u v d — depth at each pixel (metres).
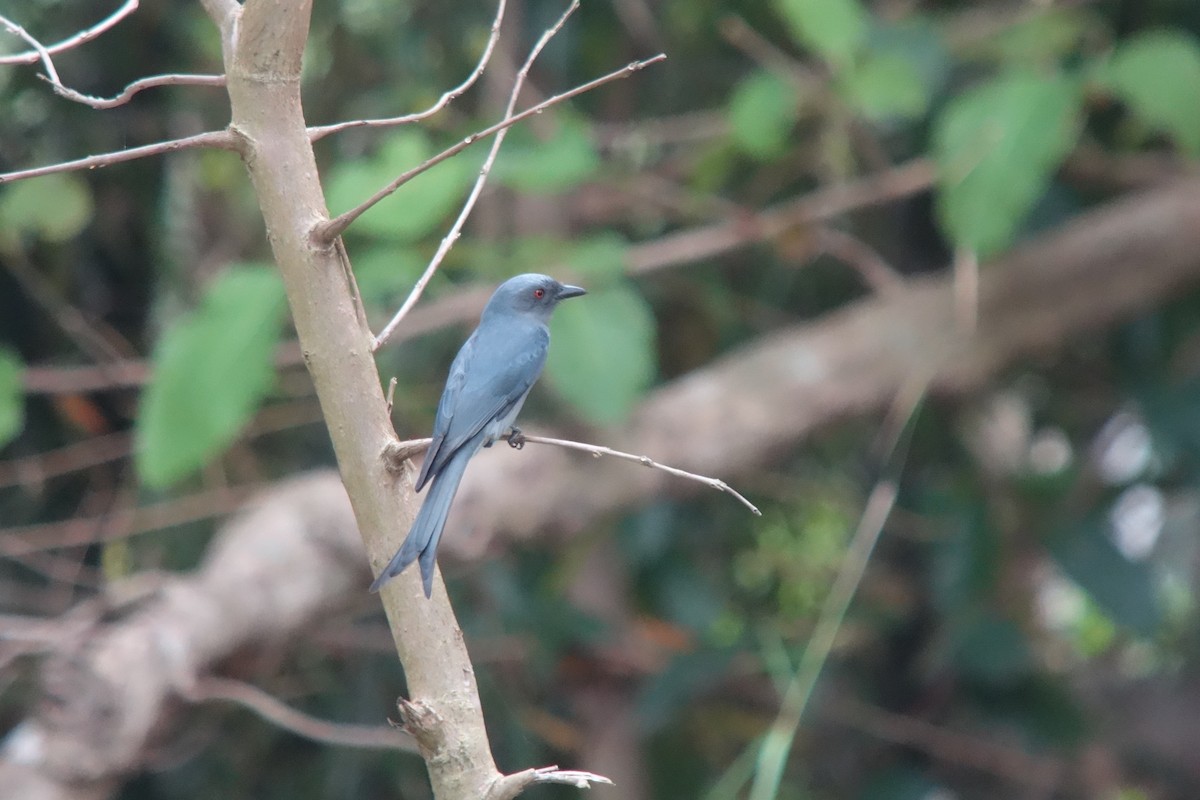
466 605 12.50
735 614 14.99
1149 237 12.07
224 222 12.59
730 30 11.60
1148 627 12.07
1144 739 14.64
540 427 11.51
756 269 14.10
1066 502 12.59
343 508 10.24
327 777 12.10
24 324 12.29
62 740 8.41
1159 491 13.29
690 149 13.34
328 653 11.90
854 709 13.29
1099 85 10.24
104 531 11.40
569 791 12.49
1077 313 12.16
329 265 4.70
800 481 13.67
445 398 6.89
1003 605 13.11
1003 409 16.36
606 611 13.13
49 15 11.36
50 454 11.95
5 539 10.98
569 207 12.87
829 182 13.39
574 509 11.24
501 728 11.88
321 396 4.73
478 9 12.40
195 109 11.92
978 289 12.12
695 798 13.38
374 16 12.45
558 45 12.52
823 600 14.09
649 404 11.82
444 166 9.50
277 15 4.58
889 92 10.51
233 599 9.51
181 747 11.48
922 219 14.27
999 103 10.28
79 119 11.65
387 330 4.79
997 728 13.09
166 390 9.04
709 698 13.77
